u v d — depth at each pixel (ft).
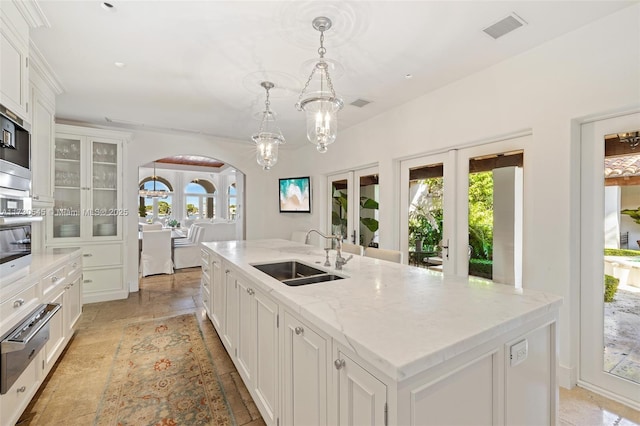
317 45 7.73
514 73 8.32
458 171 10.28
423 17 6.60
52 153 10.02
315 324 3.95
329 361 3.81
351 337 3.29
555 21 6.78
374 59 8.43
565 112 7.29
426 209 11.48
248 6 6.24
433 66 8.87
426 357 2.91
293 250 10.11
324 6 6.24
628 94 6.33
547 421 4.51
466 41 7.57
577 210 7.30
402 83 10.05
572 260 7.23
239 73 9.30
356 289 5.25
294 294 4.90
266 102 10.85
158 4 6.19
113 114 13.24
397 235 12.65
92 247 13.46
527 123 8.04
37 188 9.02
